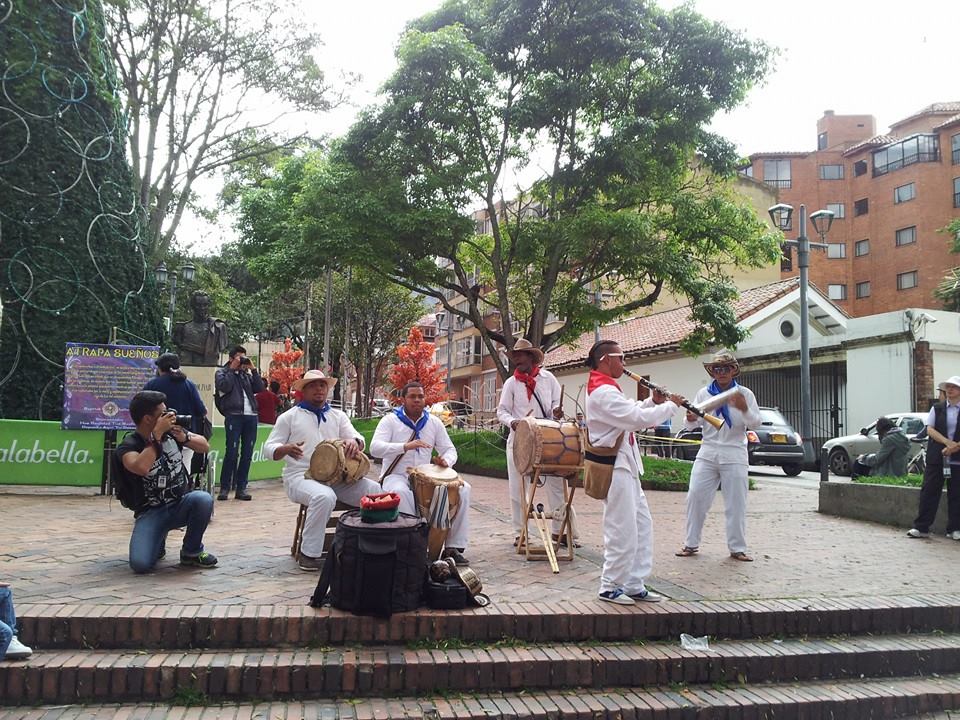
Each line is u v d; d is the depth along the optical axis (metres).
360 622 4.71
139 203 13.63
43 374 11.47
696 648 4.92
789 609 5.31
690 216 15.60
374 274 18.12
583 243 14.90
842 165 44.88
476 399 46.66
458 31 14.72
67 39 12.38
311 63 20.81
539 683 4.54
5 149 11.69
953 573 6.62
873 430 17.08
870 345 20.50
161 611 4.62
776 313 24.38
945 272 33.25
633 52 14.92
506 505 10.68
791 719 4.46
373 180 15.59
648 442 18.48
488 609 5.00
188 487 5.86
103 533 7.29
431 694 4.40
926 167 40.94
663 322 27.88
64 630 4.45
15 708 4.05
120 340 12.22
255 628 4.60
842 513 9.87
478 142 15.65
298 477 6.20
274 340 41.47
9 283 11.43
